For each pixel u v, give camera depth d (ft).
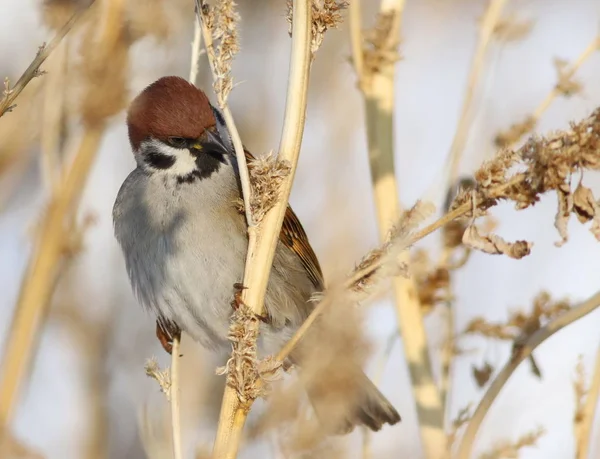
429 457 23.15
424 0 44.86
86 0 22.86
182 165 29.89
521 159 18.56
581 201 18.28
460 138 26.89
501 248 18.89
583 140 17.94
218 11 20.18
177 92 29.99
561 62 27.30
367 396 26.08
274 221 20.59
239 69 40.91
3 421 24.70
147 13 22.95
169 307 30.19
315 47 20.45
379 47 25.68
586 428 22.79
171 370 21.77
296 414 16.60
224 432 19.93
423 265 25.52
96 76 22.94
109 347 36.32
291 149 20.49
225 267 29.53
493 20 27.55
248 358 19.93
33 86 29.22
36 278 25.71
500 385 21.54
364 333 17.07
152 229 29.94
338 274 18.72
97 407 34.76
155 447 23.41
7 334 26.45
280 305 31.24
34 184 34.88
